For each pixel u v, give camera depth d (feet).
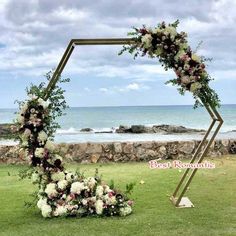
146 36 17.28
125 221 16.20
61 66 17.19
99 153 31.76
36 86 17.21
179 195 20.10
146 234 14.62
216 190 21.68
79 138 81.92
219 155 33.50
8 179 25.08
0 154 31.14
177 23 17.78
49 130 17.40
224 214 17.07
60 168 17.61
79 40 16.99
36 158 17.19
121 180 24.52
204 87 17.38
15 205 18.88
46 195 17.43
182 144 32.65
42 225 15.87
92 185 17.28
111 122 172.35
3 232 15.08
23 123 17.01
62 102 17.47
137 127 99.40
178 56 17.28
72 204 17.01
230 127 122.11
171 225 15.62
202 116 206.18
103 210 17.02
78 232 14.94
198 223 15.85
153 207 18.26
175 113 241.96
